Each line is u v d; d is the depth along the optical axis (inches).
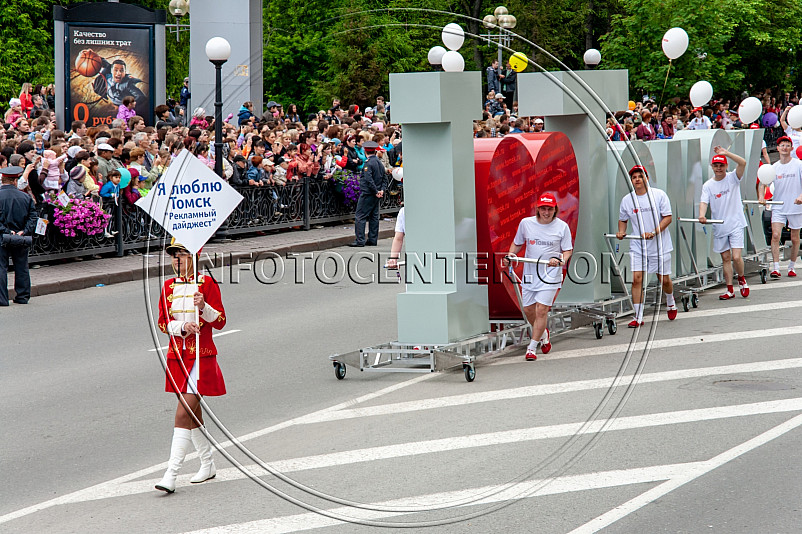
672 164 556.4
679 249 563.2
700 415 338.6
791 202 637.3
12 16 1625.2
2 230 562.6
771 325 494.0
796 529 236.4
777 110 1620.3
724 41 1288.1
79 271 647.8
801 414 338.0
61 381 404.5
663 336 476.7
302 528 243.6
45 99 1000.9
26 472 294.8
